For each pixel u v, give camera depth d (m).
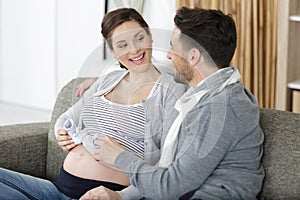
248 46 3.68
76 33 4.70
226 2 3.73
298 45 3.69
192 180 1.84
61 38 4.79
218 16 1.89
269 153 1.99
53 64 4.86
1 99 5.25
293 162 1.94
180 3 3.88
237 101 1.88
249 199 1.89
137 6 4.23
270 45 3.67
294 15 3.58
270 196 1.96
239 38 3.71
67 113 2.13
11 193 2.06
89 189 2.04
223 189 1.85
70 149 2.15
